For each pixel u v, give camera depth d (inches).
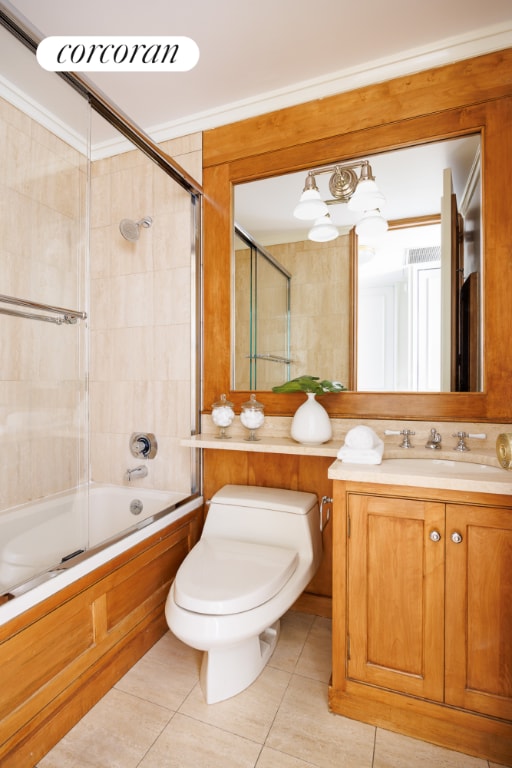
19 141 70.6
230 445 65.9
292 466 72.0
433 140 62.6
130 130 60.2
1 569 59.8
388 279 66.3
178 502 71.8
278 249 73.5
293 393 71.7
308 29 58.3
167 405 82.1
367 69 65.2
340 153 68.1
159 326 82.7
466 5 54.4
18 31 47.7
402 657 46.5
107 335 87.7
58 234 77.9
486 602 43.1
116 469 87.0
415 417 63.3
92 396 89.0
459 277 62.2
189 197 79.1
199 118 78.0
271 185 74.2
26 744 41.4
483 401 59.9
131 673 56.3
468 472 50.0
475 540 43.3
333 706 49.6
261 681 54.9
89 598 49.8
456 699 44.3
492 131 59.0
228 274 76.8
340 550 49.1
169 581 67.4
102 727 47.3
